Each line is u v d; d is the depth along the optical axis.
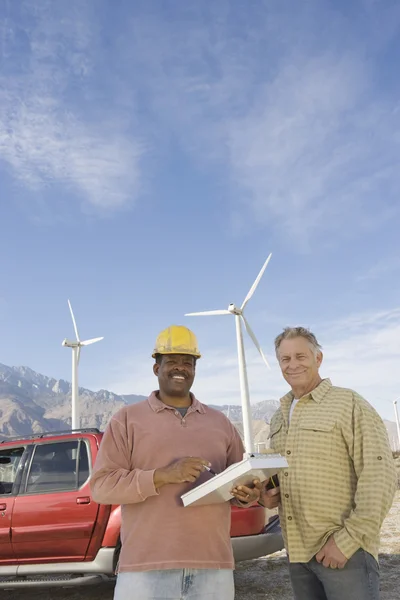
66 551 4.92
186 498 2.41
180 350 2.76
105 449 2.66
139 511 2.52
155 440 2.62
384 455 2.49
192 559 2.40
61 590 5.79
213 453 2.68
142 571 2.40
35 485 5.21
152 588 2.37
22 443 5.52
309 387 2.81
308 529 2.52
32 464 5.34
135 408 2.76
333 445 2.57
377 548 2.43
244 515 4.78
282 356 2.86
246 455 2.32
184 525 2.46
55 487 5.15
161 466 2.59
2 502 5.15
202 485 2.37
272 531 4.93
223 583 2.47
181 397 2.80
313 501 2.52
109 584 5.93
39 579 4.88
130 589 2.39
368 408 2.58
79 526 4.90
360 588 2.36
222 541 2.53
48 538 4.93
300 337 2.85
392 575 5.32
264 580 5.57
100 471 2.60
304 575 2.57
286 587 5.21
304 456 2.59
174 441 2.63
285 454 2.69
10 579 4.96
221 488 2.34
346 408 2.60
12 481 5.32
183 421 2.71
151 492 2.42
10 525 5.04
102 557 4.81
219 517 2.56
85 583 4.82
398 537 7.07
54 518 4.98
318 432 2.59
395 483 2.51
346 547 2.35
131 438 2.68
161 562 2.39
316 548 2.50
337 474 2.55
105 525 4.89
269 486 2.85
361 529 2.35
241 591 5.21
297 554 2.55
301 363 2.79
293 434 2.68
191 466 2.42
